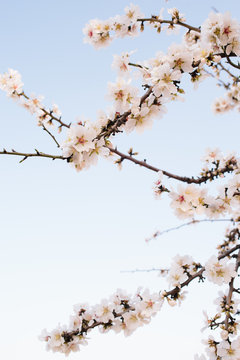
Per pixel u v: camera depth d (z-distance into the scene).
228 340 3.20
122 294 3.73
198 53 3.16
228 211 3.38
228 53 3.12
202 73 3.18
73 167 2.64
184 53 2.94
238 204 3.36
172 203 2.95
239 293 3.33
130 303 3.62
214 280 3.28
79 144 2.58
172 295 3.34
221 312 3.33
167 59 2.96
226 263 3.28
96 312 3.67
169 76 2.86
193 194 2.96
